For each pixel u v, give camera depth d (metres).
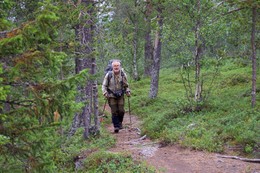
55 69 4.51
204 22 11.89
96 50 9.85
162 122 11.33
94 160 7.72
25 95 4.62
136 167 7.04
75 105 4.37
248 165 7.07
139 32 26.50
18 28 3.96
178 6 12.66
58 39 9.05
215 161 7.41
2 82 4.20
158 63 18.81
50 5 3.96
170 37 12.77
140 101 18.67
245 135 8.23
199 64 12.68
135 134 11.21
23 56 4.06
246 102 12.77
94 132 10.41
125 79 10.31
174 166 7.32
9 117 4.32
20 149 4.36
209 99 13.92
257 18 12.38
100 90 25.36
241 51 13.45
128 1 22.84
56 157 7.92
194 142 8.52
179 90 20.39
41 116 4.52
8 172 4.46
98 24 9.96
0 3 4.63
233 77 19.42
